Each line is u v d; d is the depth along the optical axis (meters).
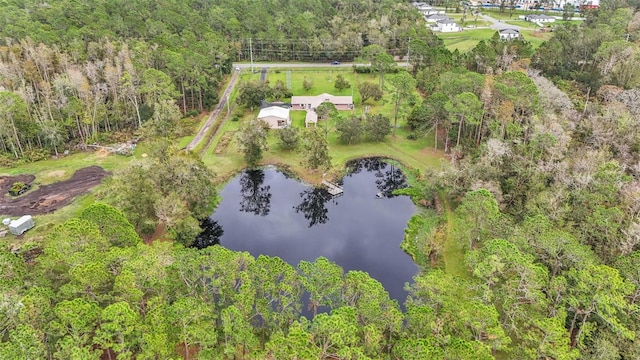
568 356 33.84
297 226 68.81
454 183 66.06
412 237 63.22
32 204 67.06
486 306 37.28
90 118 87.62
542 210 52.28
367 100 115.19
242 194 77.50
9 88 86.81
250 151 81.81
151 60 107.62
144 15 146.25
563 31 124.38
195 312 36.69
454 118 78.12
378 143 92.44
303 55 148.25
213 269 40.50
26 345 30.59
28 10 135.00
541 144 62.16
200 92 106.12
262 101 110.06
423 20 168.50
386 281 55.25
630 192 51.09
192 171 65.62
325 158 78.94
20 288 37.62
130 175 58.75
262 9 165.62
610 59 100.62
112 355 39.19
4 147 82.31
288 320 40.06
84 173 76.75
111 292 37.97
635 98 77.19
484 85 79.12
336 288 39.16
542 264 44.97
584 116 76.81
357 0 186.38
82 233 42.28
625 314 36.88
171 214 57.28
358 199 75.88
